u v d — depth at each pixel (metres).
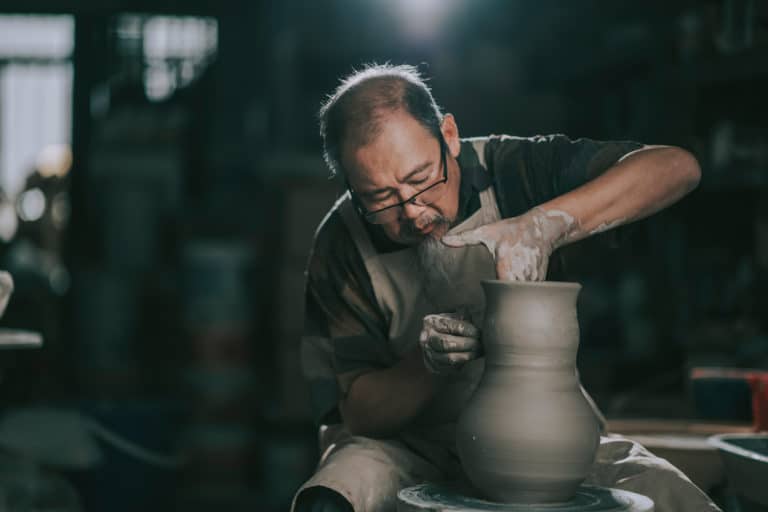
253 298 6.27
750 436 2.14
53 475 4.13
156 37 7.62
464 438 1.66
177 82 7.55
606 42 5.46
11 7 6.43
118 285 6.31
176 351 6.41
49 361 5.75
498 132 6.08
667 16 4.93
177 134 6.95
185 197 6.99
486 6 6.55
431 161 1.87
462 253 2.07
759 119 4.50
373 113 1.84
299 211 5.78
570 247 5.06
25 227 7.05
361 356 2.17
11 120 7.98
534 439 1.59
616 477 1.92
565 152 2.07
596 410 2.13
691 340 4.19
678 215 4.61
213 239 6.99
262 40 7.35
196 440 5.93
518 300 1.65
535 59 6.34
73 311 6.24
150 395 6.32
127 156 6.81
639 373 4.64
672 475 1.87
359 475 1.91
